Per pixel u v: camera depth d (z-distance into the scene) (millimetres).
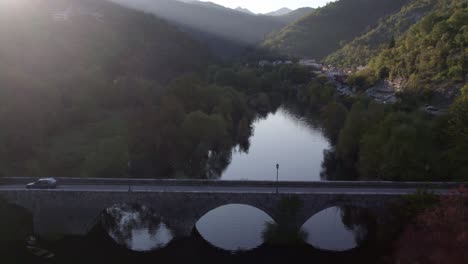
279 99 169375
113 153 71625
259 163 90875
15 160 75000
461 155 63750
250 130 115750
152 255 53812
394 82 139875
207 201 53688
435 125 71500
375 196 52594
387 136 70938
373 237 56531
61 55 126000
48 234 54781
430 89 110875
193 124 85750
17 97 85188
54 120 94938
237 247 55219
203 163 86812
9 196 54719
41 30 133000
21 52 112812
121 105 118000
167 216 54438
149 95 114312
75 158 78875
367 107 97125
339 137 87000
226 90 124250
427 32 141875
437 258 39125
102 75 127250
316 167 87625
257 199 53188
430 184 56094
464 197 44750
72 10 184000
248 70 179375
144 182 58094
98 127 100375
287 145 105500
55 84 107688
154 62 161250
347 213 65250
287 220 53469
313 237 57844
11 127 77688
